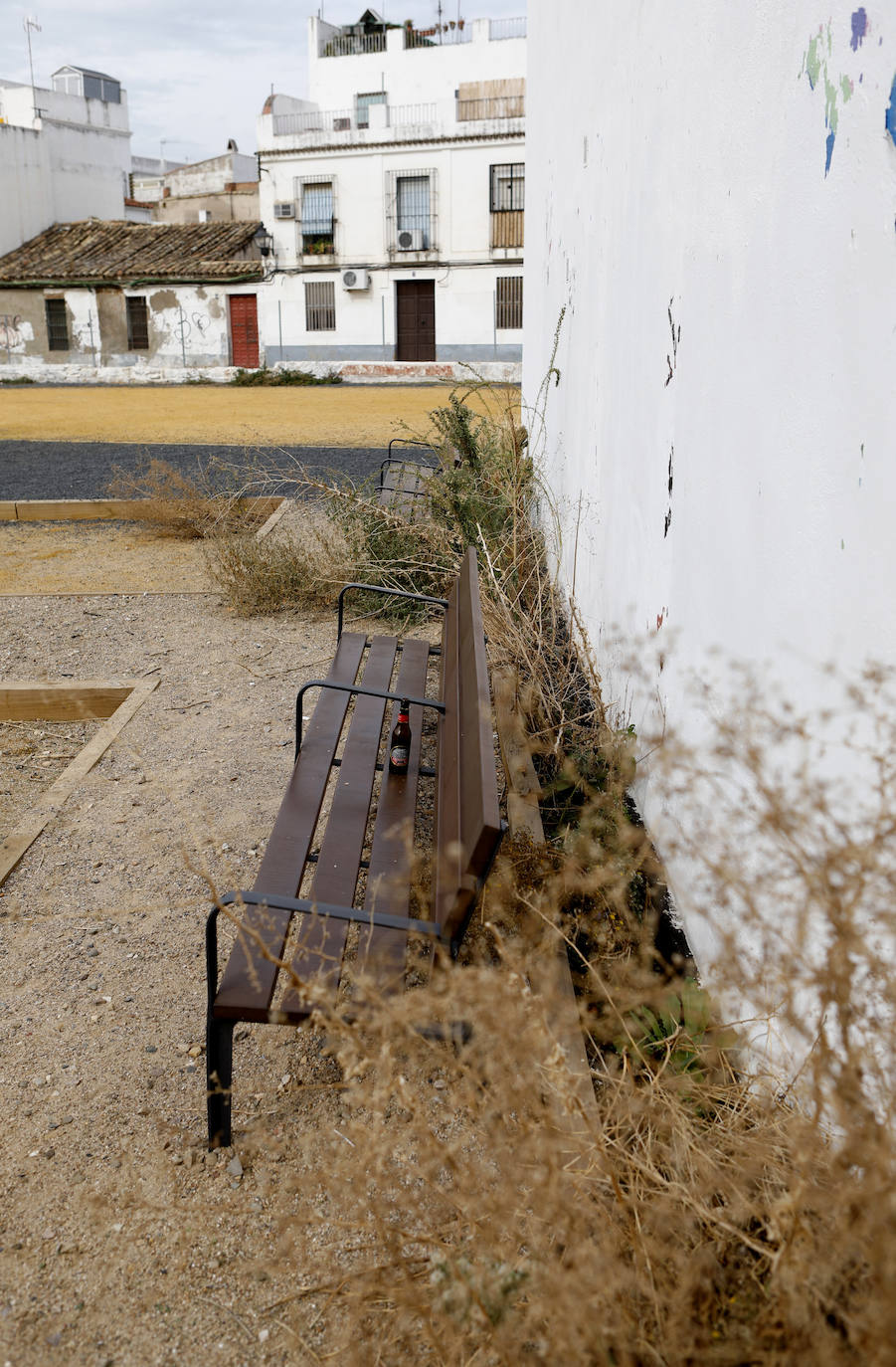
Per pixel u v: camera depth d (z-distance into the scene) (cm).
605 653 457
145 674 551
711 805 269
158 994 297
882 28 176
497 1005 179
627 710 398
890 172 174
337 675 419
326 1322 197
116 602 690
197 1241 217
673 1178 185
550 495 668
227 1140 240
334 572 660
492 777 221
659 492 346
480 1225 169
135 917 334
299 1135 244
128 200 4588
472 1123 212
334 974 235
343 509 695
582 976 278
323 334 3462
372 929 249
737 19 258
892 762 172
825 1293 146
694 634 296
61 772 457
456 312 3328
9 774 454
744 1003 239
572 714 436
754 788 232
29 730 508
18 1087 261
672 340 329
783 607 222
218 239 3778
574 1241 158
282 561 676
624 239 423
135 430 1738
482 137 3147
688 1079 205
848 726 187
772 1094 201
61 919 334
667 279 337
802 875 170
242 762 443
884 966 159
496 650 484
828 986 157
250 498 930
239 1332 197
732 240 262
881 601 177
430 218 3275
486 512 640
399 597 637
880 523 178
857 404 187
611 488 447
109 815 399
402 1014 186
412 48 3753
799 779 204
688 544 305
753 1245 156
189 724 484
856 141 187
